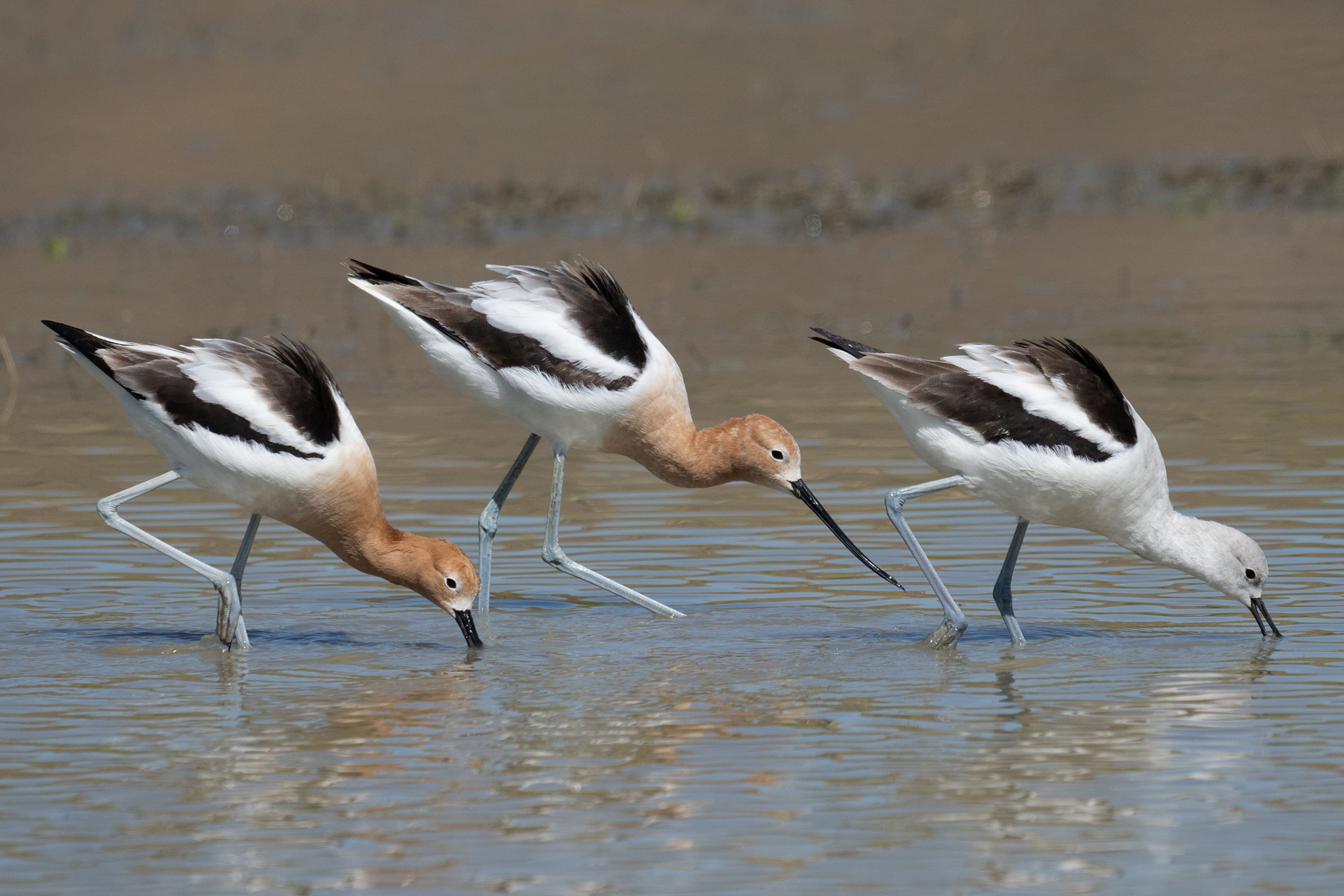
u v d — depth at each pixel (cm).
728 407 1877
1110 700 1019
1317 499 1465
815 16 5338
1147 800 855
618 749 942
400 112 4106
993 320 2300
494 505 1312
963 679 1073
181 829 837
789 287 2595
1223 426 1731
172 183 3506
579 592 1319
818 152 3716
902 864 785
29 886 774
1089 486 1162
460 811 855
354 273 1317
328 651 1160
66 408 1948
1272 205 3195
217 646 1167
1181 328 2238
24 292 2614
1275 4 5147
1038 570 1330
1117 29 4978
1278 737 945
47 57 4716
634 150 3741
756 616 1232
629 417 1306
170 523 1489
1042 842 806
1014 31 5025
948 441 1162
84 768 920
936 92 4306
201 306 2484
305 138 3862
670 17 5309
